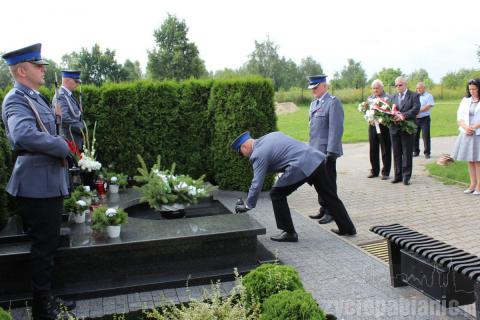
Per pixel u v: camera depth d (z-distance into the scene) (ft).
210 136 27.48
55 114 12.55
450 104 106.32
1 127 17.04
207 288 13.69
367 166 36.09
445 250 11.75
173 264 14.08
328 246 17.40
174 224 15.25
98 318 11.83
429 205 23.17
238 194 26.86
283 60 143.23
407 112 27.43
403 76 28.40
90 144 24.90
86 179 19.99
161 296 13.16
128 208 19.22
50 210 11.58
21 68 11.39
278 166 17.21
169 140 26.63
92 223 14.53
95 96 24.93
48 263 11.77
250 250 14.89
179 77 112.47
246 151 17.25
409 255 12.59
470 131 24.48
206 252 14.38
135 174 26.05
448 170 31.45
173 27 111.86
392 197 25.23
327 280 14.24
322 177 17.80
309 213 22.74
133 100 25.57
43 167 11.44
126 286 13.35
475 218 20.42
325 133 20.76
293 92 124.16
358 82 178.09
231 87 25.94
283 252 16.79
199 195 17.93
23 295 12.82
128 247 13.39
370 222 20.57
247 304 10.23
